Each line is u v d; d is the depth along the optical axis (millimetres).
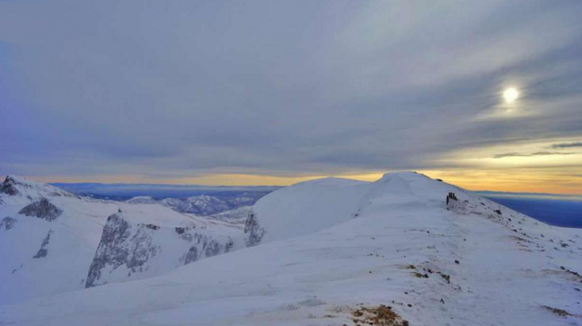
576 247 17312
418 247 14617
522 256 13203
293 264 13648
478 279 10359
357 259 13414
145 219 105500
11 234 141625
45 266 116312
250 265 13953
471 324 6898
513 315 7344
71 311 8773
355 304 7348
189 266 15070
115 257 85688
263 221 62312
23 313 8820
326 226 49438
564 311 7402
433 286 9219
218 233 81250
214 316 7262
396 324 6379
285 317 6641
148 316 7859
